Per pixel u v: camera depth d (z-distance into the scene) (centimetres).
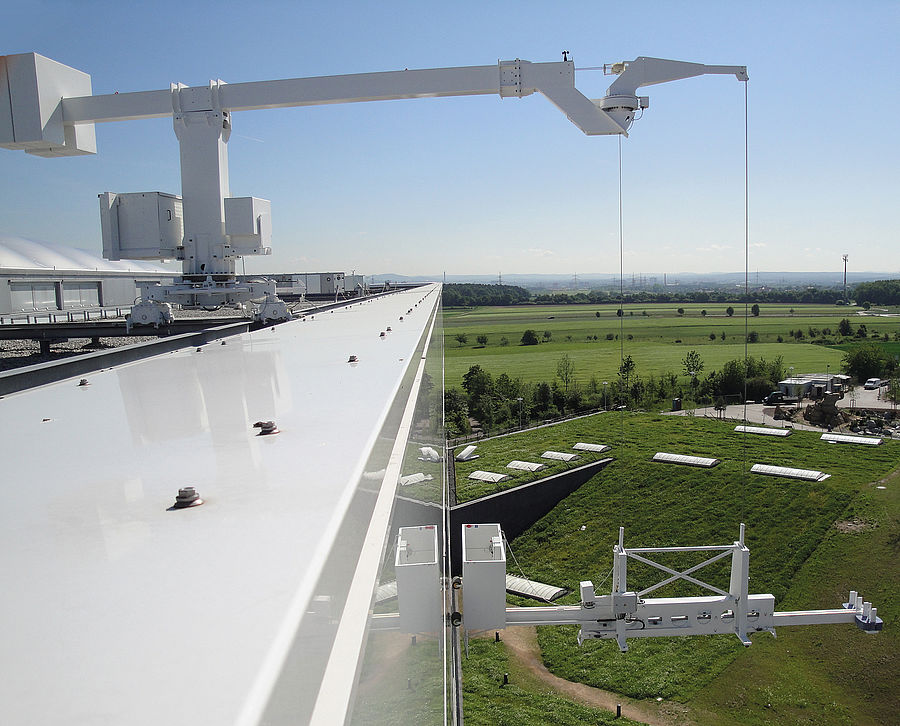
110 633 84
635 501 2612
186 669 74
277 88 1417
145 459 188
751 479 2662
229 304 1531
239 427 233
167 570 104
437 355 1270
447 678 552
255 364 454
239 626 84
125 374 421
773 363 6050
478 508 2369
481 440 3566
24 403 315
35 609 91
